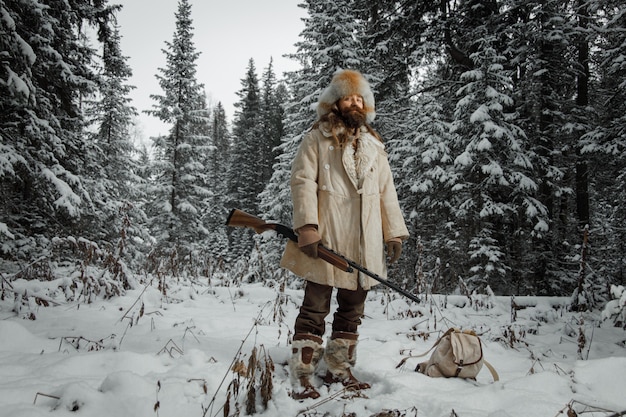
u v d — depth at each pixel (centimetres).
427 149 1408
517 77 1409
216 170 4719
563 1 1289
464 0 1416
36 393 209
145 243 1488
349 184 275
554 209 1514
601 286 962
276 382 262
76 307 459
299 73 1730
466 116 1225
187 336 349
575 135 1409
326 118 279
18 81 767
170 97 2280
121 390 211
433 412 220
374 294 716
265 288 625
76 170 1093
